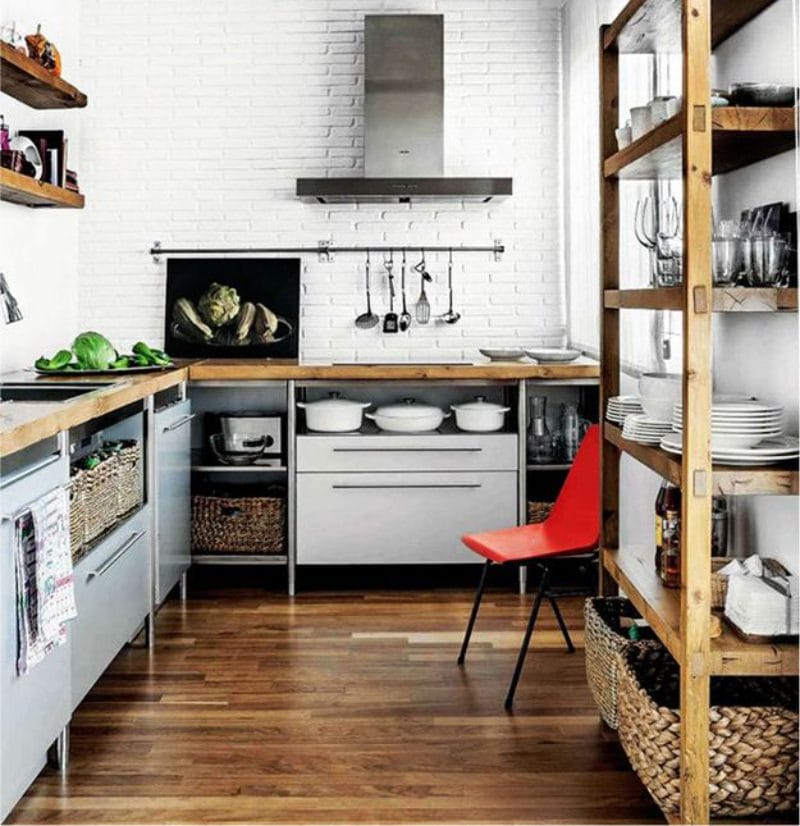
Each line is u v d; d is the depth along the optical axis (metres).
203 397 5.72
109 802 2.86
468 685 3.75
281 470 5.13
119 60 5.83
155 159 5.86
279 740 3.27
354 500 5.07
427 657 4.07
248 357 5.84
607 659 3.21
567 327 5.86
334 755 3.16
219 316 5.84
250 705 3.57
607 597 3.52
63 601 2.92
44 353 5.21
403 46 5.58
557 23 5.84
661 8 2.87
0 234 4.60
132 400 3.92
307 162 5.88
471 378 5.02
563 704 3.57
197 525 5.24
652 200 3.12
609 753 3.17
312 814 2.80
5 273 4.66
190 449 5.23
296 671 3.91
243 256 5.88
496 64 5.86
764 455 2.61
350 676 3.85
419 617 4.62
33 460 2.86
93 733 3.33
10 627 2.62
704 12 2.45
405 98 5.57
